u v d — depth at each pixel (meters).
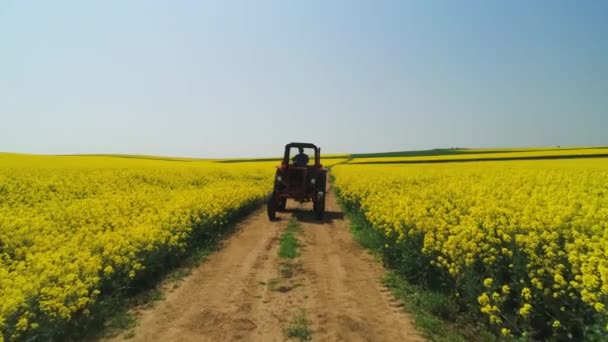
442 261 6.87
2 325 4.61
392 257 8.72
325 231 12.90
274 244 10.92
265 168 36.97
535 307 5.25
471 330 5.52
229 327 5.74
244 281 7.72
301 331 5.55
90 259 6.66
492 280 5.79
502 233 7.00
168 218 10.39
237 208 14.88
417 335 5.44
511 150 78.25
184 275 8.09
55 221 10.63
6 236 8.34
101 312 5.88
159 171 28.41
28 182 18.92
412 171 30.56
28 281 5.64
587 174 19.12
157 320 5.99
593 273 4.96
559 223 7.14
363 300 6.73
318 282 7.66
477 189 13.55
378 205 12.51
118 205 12.77
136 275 7.29
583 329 4.46
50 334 5.00
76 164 37.25
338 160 72.00
